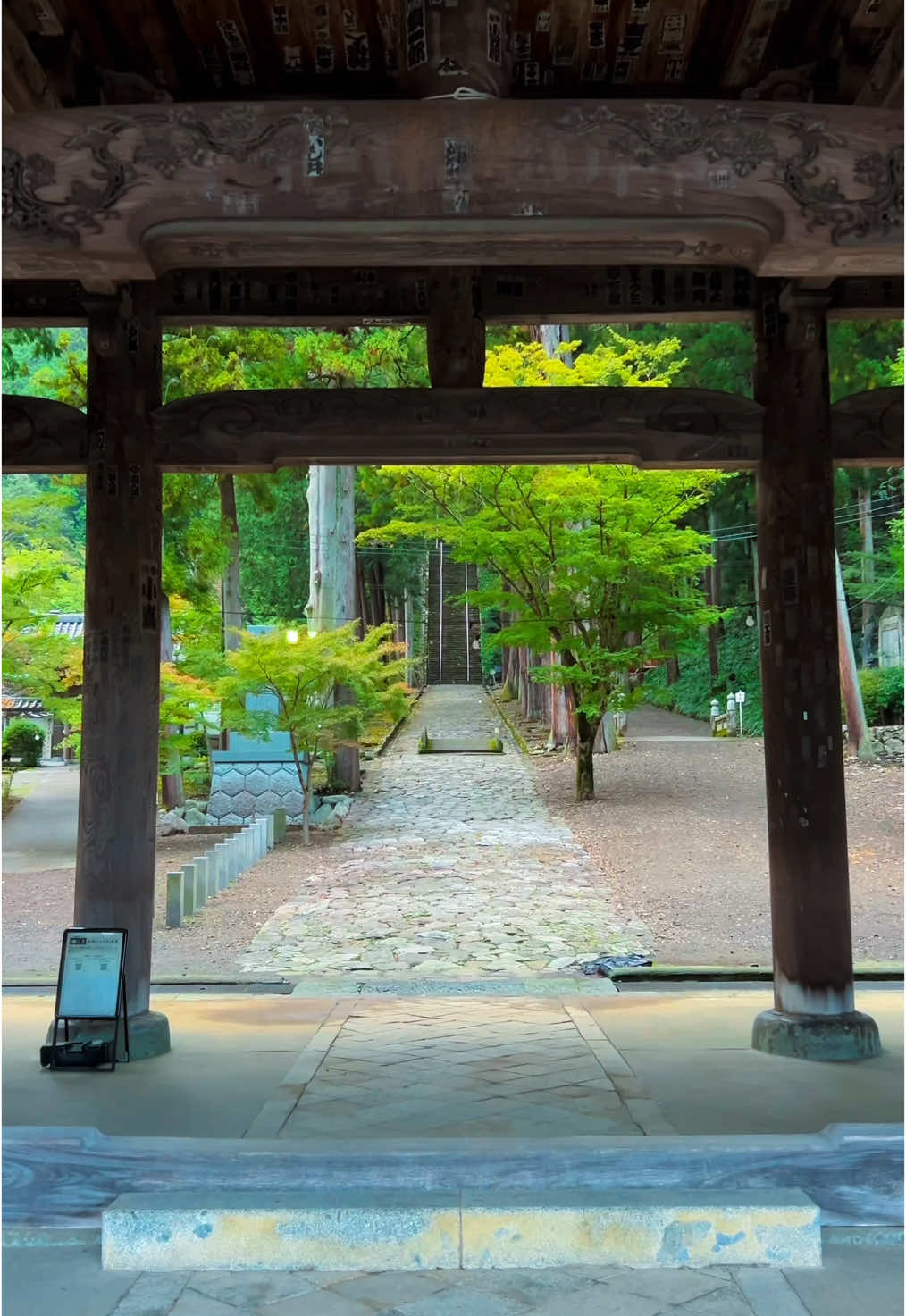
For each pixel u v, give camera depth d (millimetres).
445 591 60031
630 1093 5418
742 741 27062
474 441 6648
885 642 28812
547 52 5965
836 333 21734
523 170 4207
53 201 4176
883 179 4254
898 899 12391
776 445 6625
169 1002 8266
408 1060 6223
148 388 6742
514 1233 3754
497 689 47312
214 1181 3971
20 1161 4016
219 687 16922
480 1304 3441
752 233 4309
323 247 4504
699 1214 3771
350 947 10828
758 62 5957
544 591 19984
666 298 6863
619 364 17312
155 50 5922
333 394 6641
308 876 14586
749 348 23469
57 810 21844
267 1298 3506
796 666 6480
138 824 6539
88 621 6590
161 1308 3441
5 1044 6656
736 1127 4855
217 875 13641
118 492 6602
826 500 6559
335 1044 6656
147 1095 5457
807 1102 5227
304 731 16891
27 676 16281
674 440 6641
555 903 12555
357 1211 3762
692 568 18047
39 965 10109
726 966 9672
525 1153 3979
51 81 5719
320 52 5922
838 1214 3971
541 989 8906
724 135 4234
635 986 9008
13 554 16172
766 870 14094
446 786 22438
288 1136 4742
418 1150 4004
